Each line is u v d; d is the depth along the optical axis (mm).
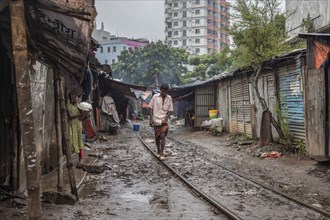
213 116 25219
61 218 6250
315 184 9117
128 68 53719
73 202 7203
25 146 4641
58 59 6746
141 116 47812
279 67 15109
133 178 10000
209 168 11508
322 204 7277
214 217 6480
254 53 15062
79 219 6273
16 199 7195
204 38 105250
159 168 11586
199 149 16875
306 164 11398
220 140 20141
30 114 4648
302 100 13250
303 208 6996
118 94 35312
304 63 12969
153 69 51719
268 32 14969
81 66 7012
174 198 7824
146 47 54281
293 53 12953
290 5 23812
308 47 11805
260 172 10844
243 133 20000
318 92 11414
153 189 8672
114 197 7902
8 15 5547
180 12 108000
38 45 6336
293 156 12805
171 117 46094
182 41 107875
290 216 6480
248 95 19047
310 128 11938
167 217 6477
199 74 53625
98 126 23969
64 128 7480
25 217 6223
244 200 7594
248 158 13578
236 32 15250
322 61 9891
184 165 12070
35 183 4684
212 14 107562
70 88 8336
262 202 7434
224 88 24047
